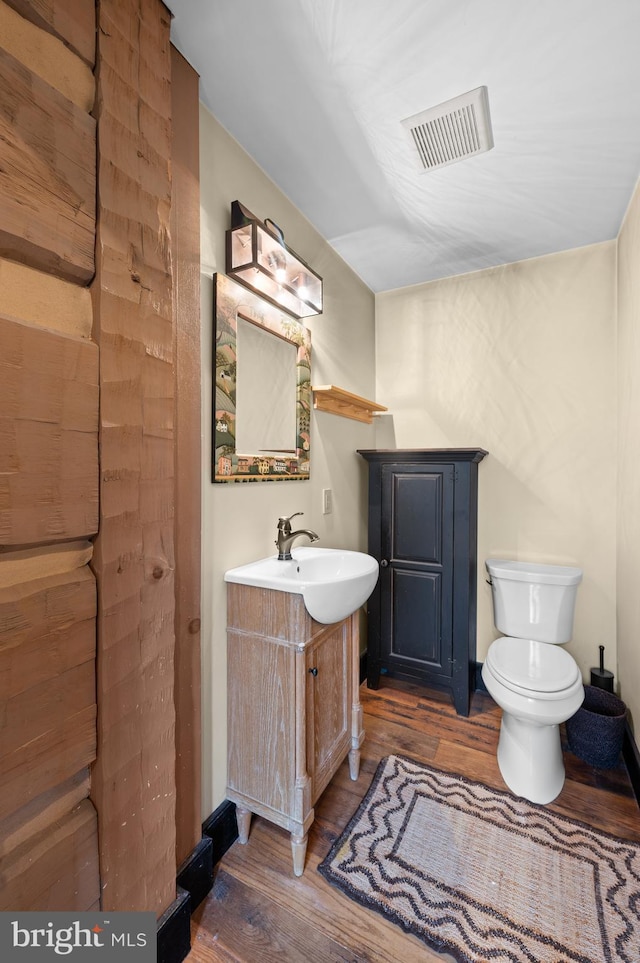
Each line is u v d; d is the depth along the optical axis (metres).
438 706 2.10
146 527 0.92
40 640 0.71
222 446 1.30
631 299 1.71
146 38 0.91
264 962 0.99
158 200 0.95
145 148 0.91
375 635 2.26
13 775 0.67
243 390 1.43
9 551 0.68
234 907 1.11
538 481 2.17
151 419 0.93
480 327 2.31
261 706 1.26
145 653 0.91
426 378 2.46
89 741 0.79
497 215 1.80
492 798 1.48
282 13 0.99
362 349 2.42
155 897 0.94
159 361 0.95
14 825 0.67
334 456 2.11
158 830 0.95
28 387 0.68
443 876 1.19
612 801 1.47
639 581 1.57
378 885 1.16
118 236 0.84
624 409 1.83
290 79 1.16
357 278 2.36
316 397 1.92
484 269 2.30
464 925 1.06
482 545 2.30
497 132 1.34
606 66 1.10
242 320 1.42
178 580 1.09
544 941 1.02
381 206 1.74
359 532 2.40
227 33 1.04
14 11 0.67
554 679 1.54
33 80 0.69
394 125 1.31
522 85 1.17
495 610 2.09
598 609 2.04
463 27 1.01
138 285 0.89
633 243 1.67
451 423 2.39
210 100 1.24
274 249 1.41
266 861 1.25
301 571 1.47
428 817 1.40
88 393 0.78
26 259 0.69
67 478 0.75
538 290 2.17
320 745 1.33
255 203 1.47
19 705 0.67
